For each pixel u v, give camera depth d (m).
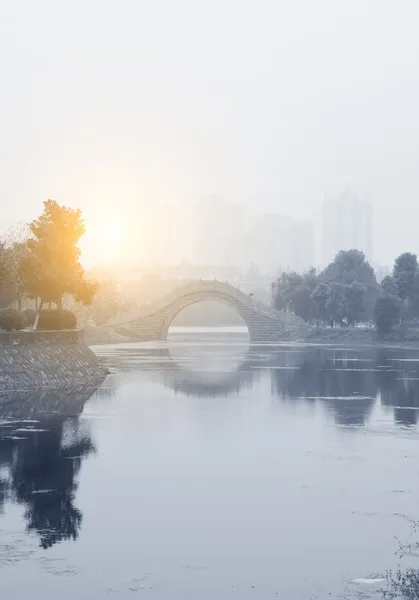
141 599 46.41
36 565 51.12
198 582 48.75
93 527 58.00
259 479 70.81
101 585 48.25
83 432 92.38
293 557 52.62
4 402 114.88
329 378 157.38
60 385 137.12
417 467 75.12
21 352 133.12
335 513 61.16
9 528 57.62
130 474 72.38
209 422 100.50
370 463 76.88
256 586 48.22
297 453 81.38
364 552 53.47
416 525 58.47
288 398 125.06
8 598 46.41
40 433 91.44
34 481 69.75
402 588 47.88
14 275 156.75
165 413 107.69
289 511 61.59
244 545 54.66
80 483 69.25
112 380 152.25
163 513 61.03
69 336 152.25
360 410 111.31
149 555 52.88
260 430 94.75
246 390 136.00
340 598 46.59
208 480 70.50
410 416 105.62
